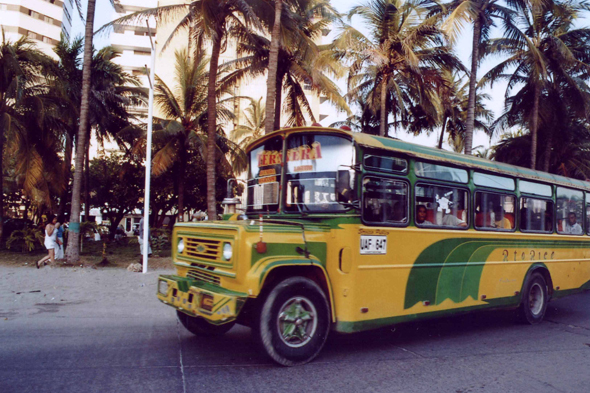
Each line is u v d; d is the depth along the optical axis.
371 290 5.69
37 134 19.33
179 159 26.75
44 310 8.16
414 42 18.67
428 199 6.52
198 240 5.65
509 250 7.87
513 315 8.65
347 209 5.52
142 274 13.52
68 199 30.64
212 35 15.88
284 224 5.37
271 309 5.00
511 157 27.02
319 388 4.59
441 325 8.15
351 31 18.11
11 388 4.23
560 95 22.92
